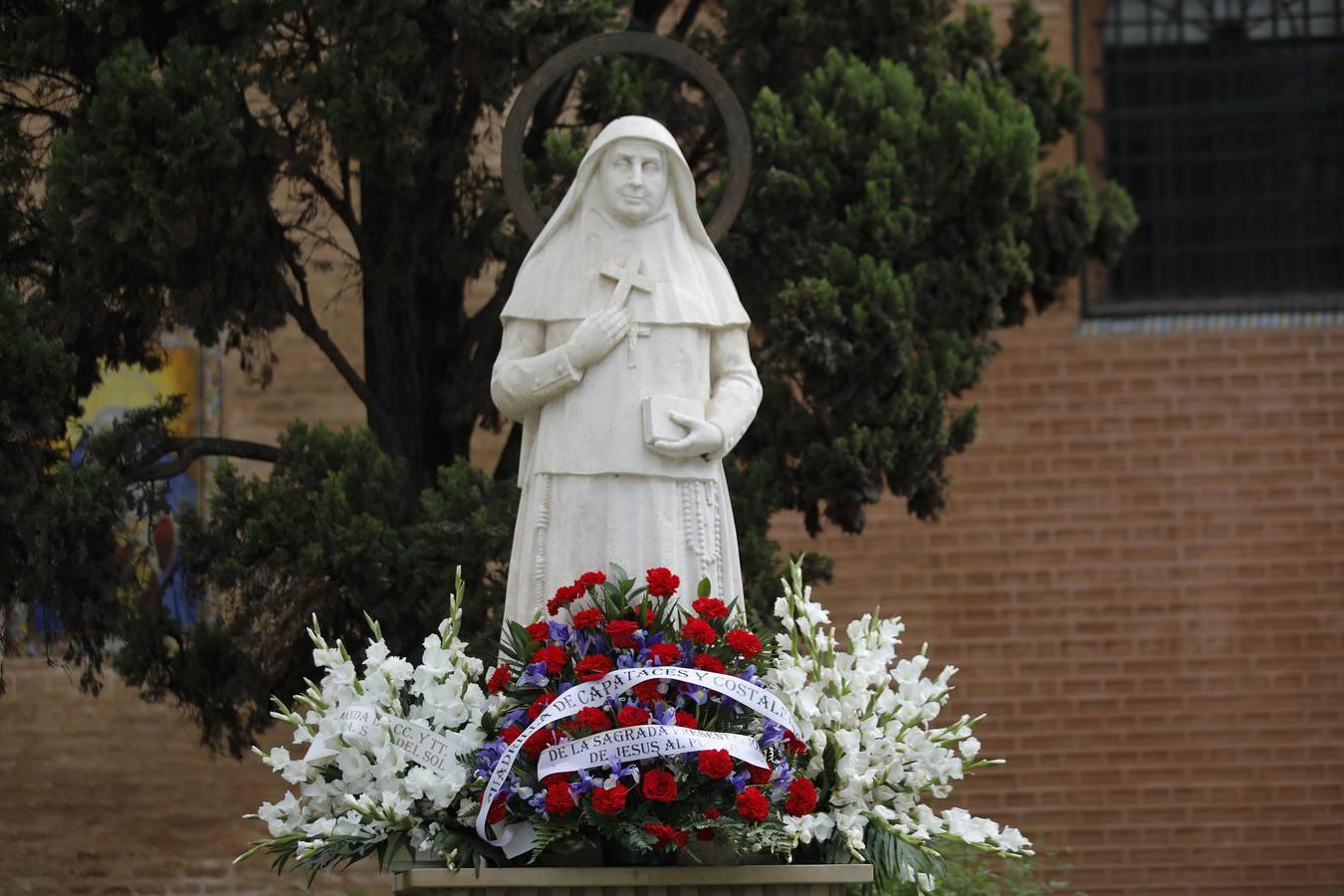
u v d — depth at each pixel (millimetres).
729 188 9492
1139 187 18094
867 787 7766
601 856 7590
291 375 16812
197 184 12648
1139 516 17109
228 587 12711
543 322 8234
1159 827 16734
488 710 7773
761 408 13227
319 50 13141
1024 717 16906
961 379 13609
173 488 16156
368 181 13430
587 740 7418
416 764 7664
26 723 16734
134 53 12648
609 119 13531
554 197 13172
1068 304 17375
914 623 17016
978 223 13766
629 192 8219
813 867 7504
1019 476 17188
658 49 9492
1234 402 17203
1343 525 17000
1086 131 18125
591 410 8070
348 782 7719
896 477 13328
